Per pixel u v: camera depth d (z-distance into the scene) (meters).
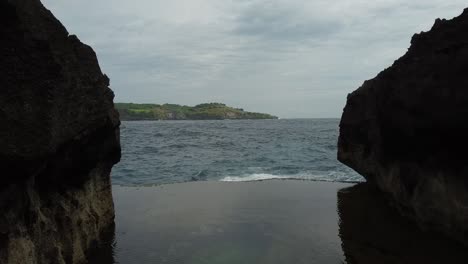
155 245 12.03
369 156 18.06
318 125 138.88
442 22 12.09
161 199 18.27
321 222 14.28
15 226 7.27
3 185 7.00
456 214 10.42
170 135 75.56
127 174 27.08
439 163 11.07
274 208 16.41
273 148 45.81
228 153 40.66
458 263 10.05
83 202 11.39
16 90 6.93
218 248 11.75
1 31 6.84
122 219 14.84
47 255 8.59
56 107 7.78
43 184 9.05
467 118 9.51
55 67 7.62
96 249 11.68
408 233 12.67
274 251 11.48
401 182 13.79
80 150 10.35
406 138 12.69
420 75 11.62
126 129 103.19
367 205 16.70
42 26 7.63
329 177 24.88
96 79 10.83
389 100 13.85
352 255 11.03
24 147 6.93
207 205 16.97
